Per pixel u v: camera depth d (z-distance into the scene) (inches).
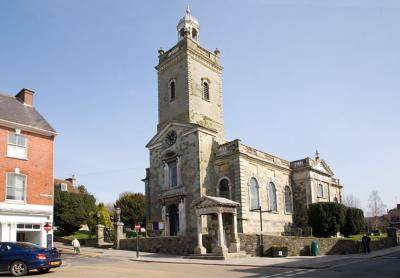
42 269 764.6
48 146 1171.3
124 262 1003.9
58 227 1972.2
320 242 1310.3
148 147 1672.0
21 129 1106.1
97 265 912.3
